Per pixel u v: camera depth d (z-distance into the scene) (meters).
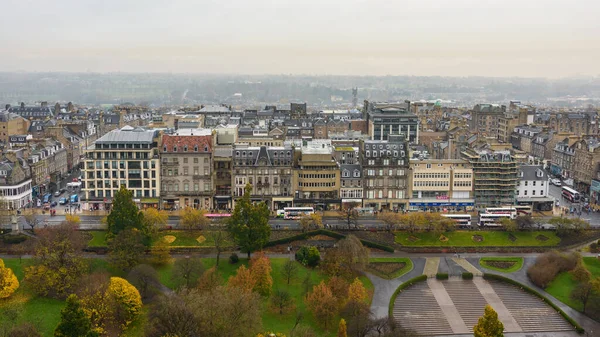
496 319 189.00
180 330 187.38
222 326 191.62
